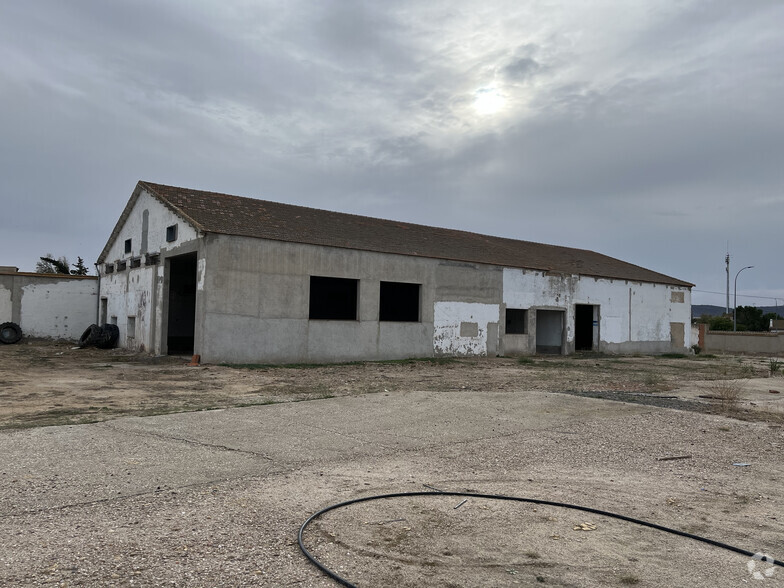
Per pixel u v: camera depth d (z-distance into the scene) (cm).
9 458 630
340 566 381
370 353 2133
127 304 2428
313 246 1997
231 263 1828
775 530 483
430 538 438
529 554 415
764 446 809
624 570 393
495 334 2520
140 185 2280
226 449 696
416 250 2330
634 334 3077
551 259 3005
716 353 3666
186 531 430
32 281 2822
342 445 747
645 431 886
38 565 365
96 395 1149
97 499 499
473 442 793
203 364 1770
